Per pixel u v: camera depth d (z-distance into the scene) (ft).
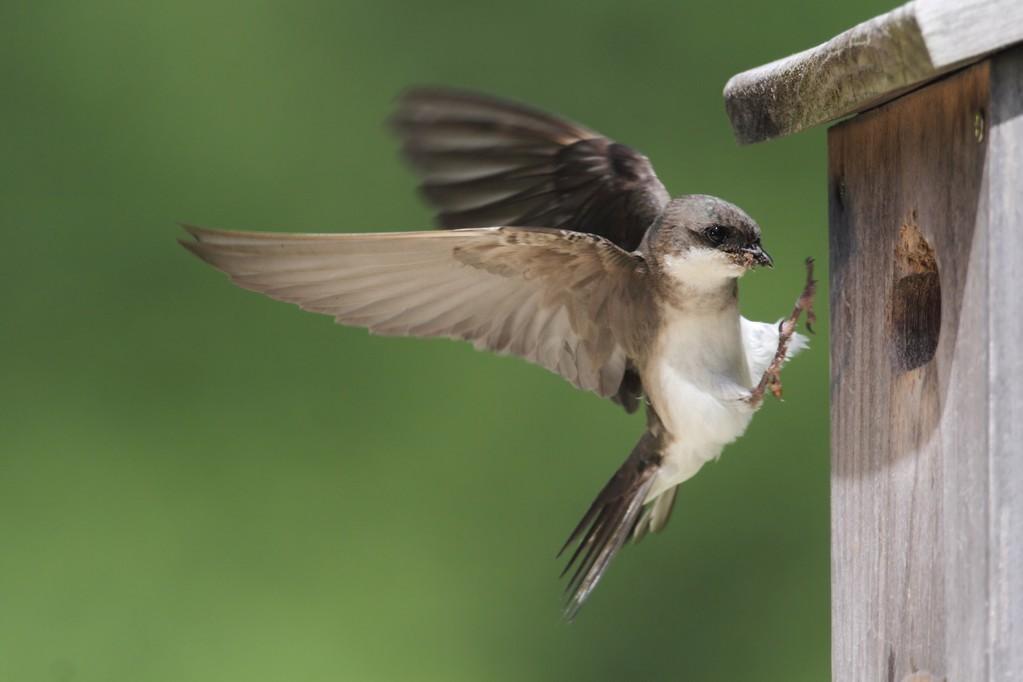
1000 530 23.53
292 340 55.01
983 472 23.70
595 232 33.09
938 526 25.08
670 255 30.53
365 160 57.47
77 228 56.65
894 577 26.27
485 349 29.94
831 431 28.27
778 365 30.35
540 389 54.08
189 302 55.83
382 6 58.59
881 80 24.61
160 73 58.29
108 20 58.85
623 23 57.16
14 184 56.90
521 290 29.45
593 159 33.12
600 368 30.89
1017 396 23.53
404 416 54.03
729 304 31.04
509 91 56.90
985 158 23.66
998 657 23.53
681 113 55.98
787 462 52.90
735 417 30.91
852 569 27.50
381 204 57.06
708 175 55.16
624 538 32.09
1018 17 23.12
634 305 30.50
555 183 32.96
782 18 56.29
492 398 54.19
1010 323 23.53
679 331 30.83
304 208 57.00
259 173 57.21
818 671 51.65
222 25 58.70
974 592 23.91
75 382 54.90
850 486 27.61
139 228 56.65
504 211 32.81
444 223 32.60
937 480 25.11
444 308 29.27
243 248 26.84
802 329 53.42
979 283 23.80
